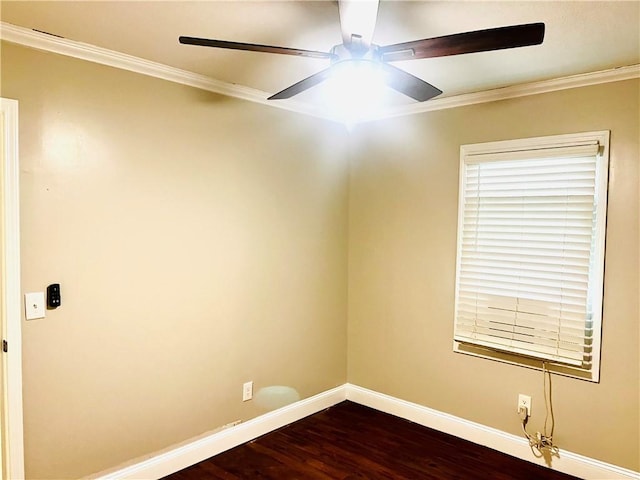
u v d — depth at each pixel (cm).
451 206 313
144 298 253
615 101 249
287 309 333
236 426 302
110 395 242
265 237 315
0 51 201
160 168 257
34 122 211
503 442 294
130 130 244
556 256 270
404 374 344
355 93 200
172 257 264
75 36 211
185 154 268
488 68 247
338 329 373
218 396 291
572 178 263
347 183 374
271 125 315
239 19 192
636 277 246
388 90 289
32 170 211
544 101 272
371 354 364
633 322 247
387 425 334
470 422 309
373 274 360
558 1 170
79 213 227
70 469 229
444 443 306
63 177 221
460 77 263
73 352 228
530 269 279
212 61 243
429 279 327
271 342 323
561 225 267
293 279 336
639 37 204
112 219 238
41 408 218
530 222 279
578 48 218
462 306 309
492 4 173
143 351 254
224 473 268
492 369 299
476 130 300
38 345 216
